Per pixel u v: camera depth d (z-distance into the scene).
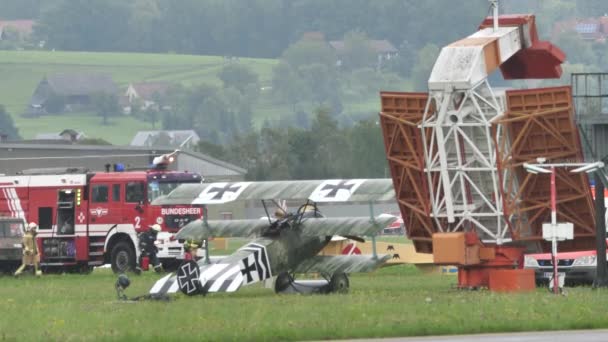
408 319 68.56
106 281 111.81
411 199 95.25
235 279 82.25
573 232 93.31
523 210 93.00
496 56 91.38
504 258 91.81
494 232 92.81
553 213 85.62
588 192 92.12
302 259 89.69
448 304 75.31
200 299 81.12
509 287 89.50
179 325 67.25
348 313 71.06
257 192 91.38
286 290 90.81
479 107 89.56
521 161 91.50
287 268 88.25
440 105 89.75
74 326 68.12
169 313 72.06
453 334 65.50
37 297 89.25
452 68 89.38
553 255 85.56
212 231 94.12
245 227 93.44
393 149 93.75
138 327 66.75
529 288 89.75
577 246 96.69
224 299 81.94
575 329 67.31
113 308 76.44
